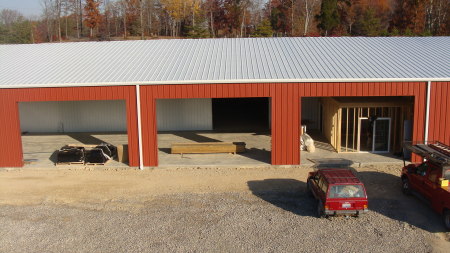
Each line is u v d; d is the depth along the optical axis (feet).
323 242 37.35
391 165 60.03
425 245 36.65
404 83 58.08
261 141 76.79
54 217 43.86
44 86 59.93
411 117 63.36
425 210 43.98
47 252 36.68
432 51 70.54
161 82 58.90
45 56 75.31
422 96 58.54
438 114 58.85
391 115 65.62
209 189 51.44
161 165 61.05
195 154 67.15
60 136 84.79
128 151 60.95
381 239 37.78
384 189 50.29
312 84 58.39
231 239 38.24
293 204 46.06
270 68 63.82
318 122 87.51
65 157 62.23
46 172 59.98
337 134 66.54
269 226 40.70
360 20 209.87
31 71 66.85
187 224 41.50
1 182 55.77
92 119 89.04
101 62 70.28
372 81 57.88
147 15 245.45
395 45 75.00
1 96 60.49
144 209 45.50
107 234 39.70
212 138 80.53
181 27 250.98
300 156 64.64
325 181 41.29
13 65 70.59
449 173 40.70
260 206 45.68
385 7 233.96
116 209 45.68
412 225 40.45
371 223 40.98
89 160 62.13
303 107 87.71
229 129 89.51
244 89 58.80
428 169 43.19
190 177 56.39
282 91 58.70
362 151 66.74
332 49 73.41
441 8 197.16
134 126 60.29
